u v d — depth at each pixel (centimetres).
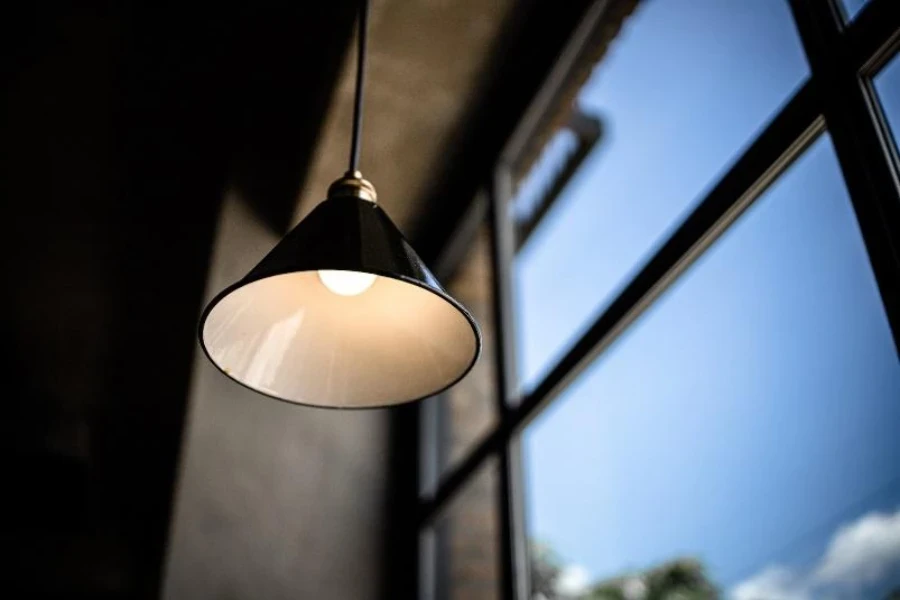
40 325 408
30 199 353
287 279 154
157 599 382
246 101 307
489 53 354
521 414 338
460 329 147
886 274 182
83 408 445
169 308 358
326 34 287
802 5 227
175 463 375
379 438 421
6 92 317
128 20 296
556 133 363
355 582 387
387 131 365
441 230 427
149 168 329
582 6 351
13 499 498
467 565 356
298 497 388
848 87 204
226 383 364
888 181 187
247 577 372
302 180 316
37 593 538
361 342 154
